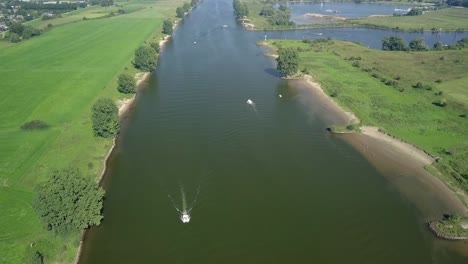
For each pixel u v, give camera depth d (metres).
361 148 124.62
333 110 153.12
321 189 103.56
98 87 169.88
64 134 126.75
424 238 87.44
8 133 127.25
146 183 105.00
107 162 116.06
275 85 181.00
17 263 75.94
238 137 130.25
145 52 195.88
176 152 120.56
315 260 80.69
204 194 100.25
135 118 145.25
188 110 151.75
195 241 84.81
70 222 80.19
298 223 90.81
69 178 81.62
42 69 193.62
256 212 94.06
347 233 88.31
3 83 173.12
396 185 105.88
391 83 176.50
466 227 89.31
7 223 85.94
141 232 87.19
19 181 101.19
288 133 133.88
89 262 79.56
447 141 126.88
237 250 82.69
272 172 110.69
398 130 135.00
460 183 105.81
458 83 176.12
